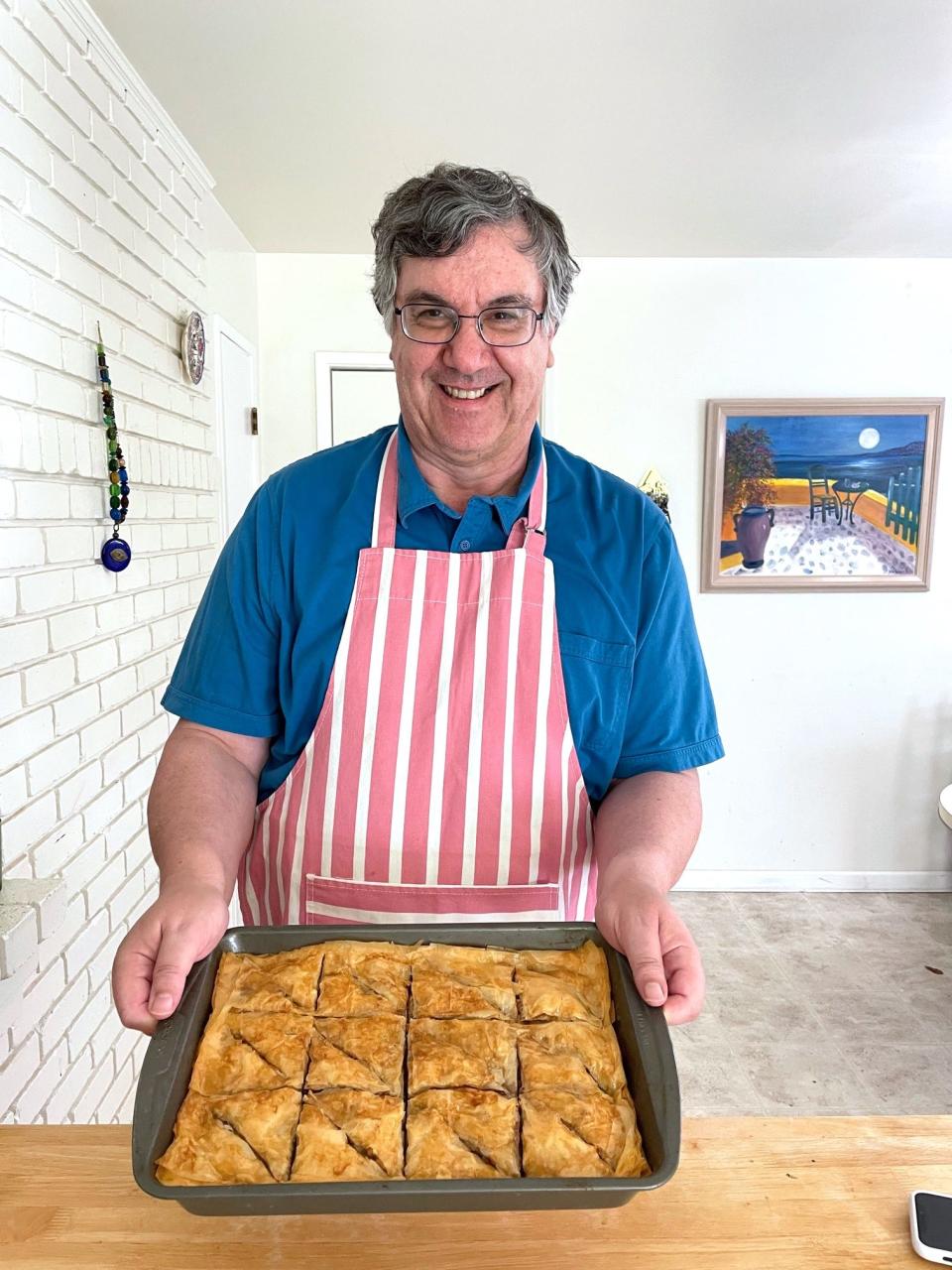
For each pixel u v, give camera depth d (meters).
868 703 3.77
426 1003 0.82
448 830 1.05
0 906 1.08
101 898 1.75
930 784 3.81
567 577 1.07
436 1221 0.70
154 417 2.08
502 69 1.97
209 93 2.07
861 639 3.73
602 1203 0.61
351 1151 0.68
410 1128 0.71
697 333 3.54
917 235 3.21
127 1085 1.92
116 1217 0.70
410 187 0.96
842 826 3.83
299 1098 0.72
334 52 1.89
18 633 1.40
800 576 3.66
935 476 3.62
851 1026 2.85
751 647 3.73
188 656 1.12
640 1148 0.68
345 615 1.07
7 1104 1.36
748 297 3.53
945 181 2.67
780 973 3.17
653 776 1.09
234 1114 0.70
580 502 1.10
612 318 3.53
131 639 1.92
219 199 2.77
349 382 3.44
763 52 1.89
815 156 2.47
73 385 1.61
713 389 3.58
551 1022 0.80
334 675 1.06
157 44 1.85
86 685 1.68
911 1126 0.80
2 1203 0.71
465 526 1.08
